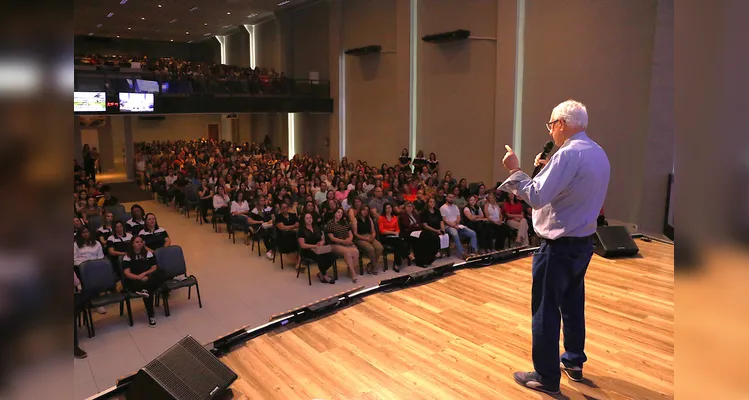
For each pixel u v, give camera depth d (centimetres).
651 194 1005
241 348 388
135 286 657
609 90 1070
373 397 314
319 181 1272
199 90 1636
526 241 930
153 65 1662
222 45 2891
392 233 880
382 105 1734
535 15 1205
